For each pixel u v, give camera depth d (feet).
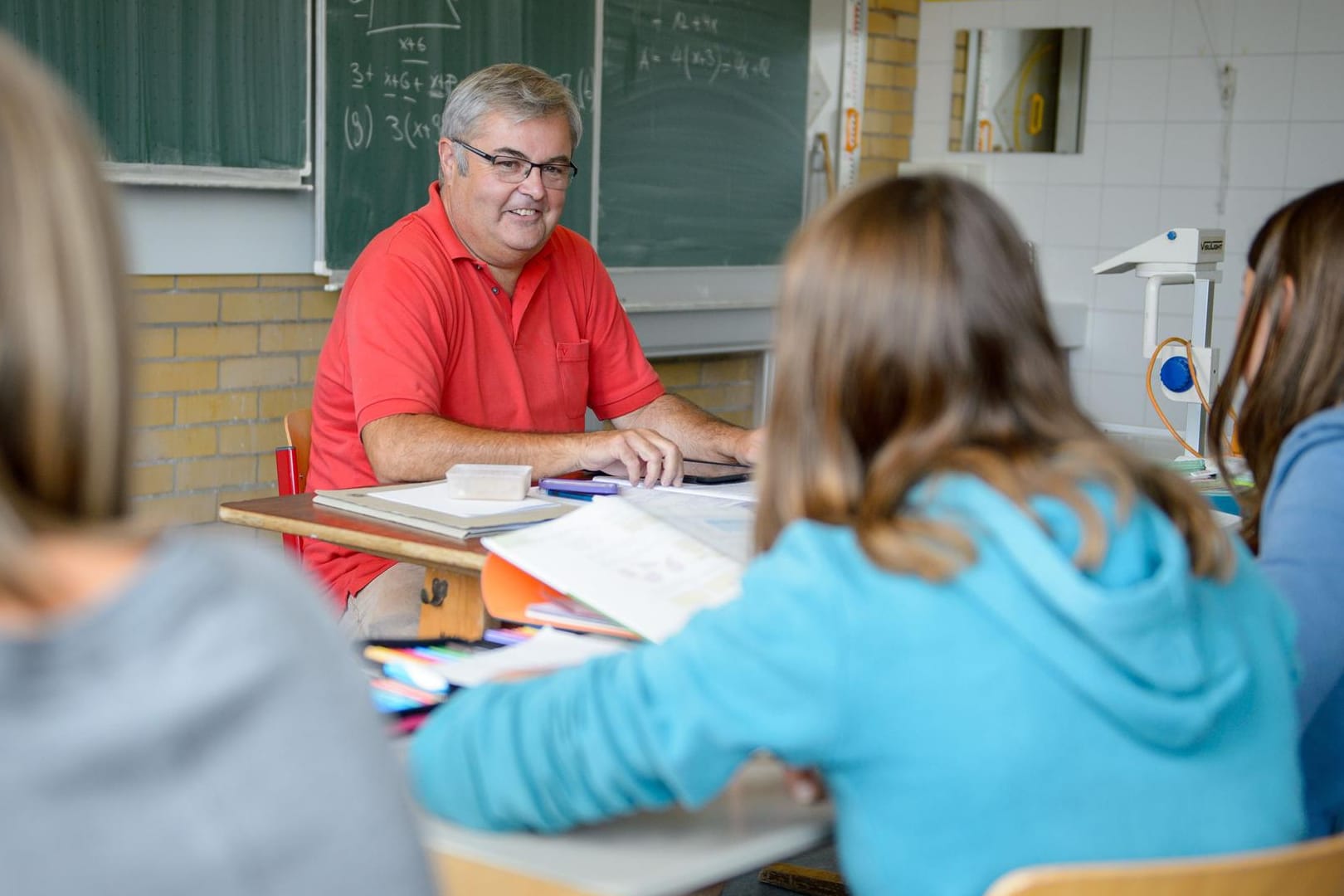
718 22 14.92
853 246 3.06
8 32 9.59
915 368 3.01
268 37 10.96
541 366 8.32
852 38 16.60
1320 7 15.19
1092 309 16.81
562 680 3.18
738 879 7.99
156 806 1.80
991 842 2.83
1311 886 2.89
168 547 1.98
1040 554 2.81
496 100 7.68
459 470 5.89
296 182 11.27
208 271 10.93
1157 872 2.68
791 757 2.87
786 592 2.85
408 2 11.92
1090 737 2.85
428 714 3.86
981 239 3.05
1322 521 3.91
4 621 1.82
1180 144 16.11
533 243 7.94
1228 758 3.05
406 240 7.82
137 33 10.21
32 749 1.74
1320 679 3.78
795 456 3.14
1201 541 3.12
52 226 1.82
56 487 1.88
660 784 2.98
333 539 5.57
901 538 2.85
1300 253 4.45
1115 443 3.18
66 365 1.83
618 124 13.99
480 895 3.16
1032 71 16.88
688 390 15.75
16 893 1.74
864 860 2.95
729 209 15.40
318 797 1.91
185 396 11.03
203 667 1.86
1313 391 4.42
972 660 2.81
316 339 11.84
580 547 4.45
